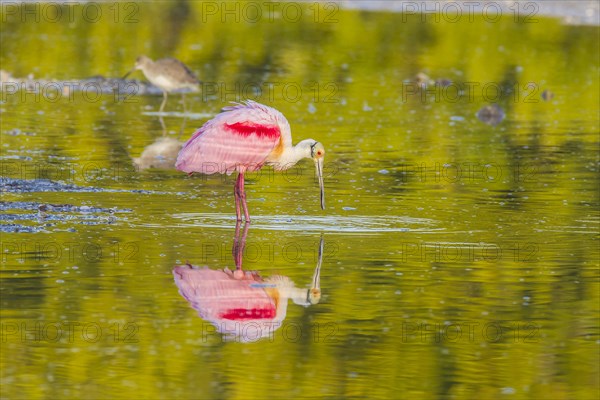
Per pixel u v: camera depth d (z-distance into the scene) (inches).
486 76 1151.6
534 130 888.3
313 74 1143.6
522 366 388.8
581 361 393.1
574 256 516.4
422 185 679.1
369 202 627.5
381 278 479.5
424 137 847.7
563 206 623.8
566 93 1071.0
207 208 606.5
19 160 724.0
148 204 612.7
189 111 953.5
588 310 442.6
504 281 478.0
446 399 362.0
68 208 594.9
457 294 460.1
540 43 1360.7
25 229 546.9
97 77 1088.8
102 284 465.1
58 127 856.3
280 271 486.9
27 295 449.4
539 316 436.1
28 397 359.9
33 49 1245.1
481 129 891.4
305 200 631.8
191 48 1288.1
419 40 1373.0
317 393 365.1
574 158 774.5
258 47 1305.4
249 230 557.9
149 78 964.0
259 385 370.6
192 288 461.4
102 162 730.8
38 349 398.6
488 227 571.2
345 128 878.4
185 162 588.1
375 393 366.0
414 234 554.3
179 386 368.5
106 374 378.9
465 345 406.9
